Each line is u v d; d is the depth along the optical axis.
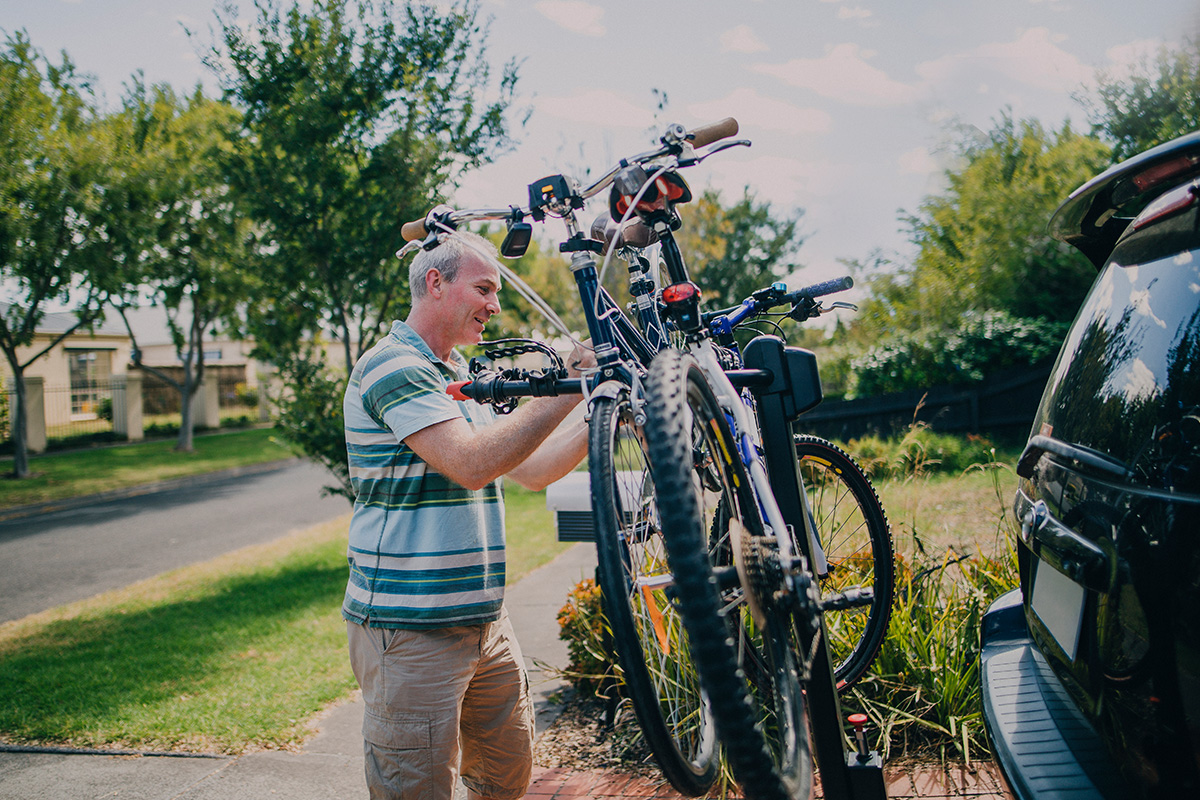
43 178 16.06
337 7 7.64
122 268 18.03
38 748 3.98
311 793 3.38
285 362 8.30
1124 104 12.50
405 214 7.80
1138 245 1.79
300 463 22.03
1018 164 13.77
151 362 43.62
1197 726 1.34
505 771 2.49
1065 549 1.67
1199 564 1.34
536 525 9.66
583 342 1.92
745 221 18.09
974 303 12.67
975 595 3.32
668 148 1.78
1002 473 7.11
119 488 17.25
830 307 2.59
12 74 15.52
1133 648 1.46
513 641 2.51
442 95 7.80
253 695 4.61
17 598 8.09
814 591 1.59
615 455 1.64
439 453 2.10
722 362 2.28
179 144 18.00
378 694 2.23
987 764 2.84
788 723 1.54
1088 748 1.68
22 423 18.80
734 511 1.68
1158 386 1.52
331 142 7.87
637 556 1.80
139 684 4.93
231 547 10.34
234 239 12.39
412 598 2.21
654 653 1.95
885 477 5.06
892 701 3.12
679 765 1.54
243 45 7.67
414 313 2.49
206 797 3.38
